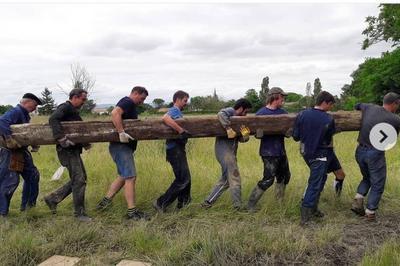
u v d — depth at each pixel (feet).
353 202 17.22
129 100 17.12
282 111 18.33
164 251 13.73
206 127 17.61
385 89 90.99
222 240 13.92
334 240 14.71
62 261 13.43
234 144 18.25
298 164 26.66
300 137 16.66
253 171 24.22
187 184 17.89
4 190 17.17
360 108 17.79
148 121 17.25
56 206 18.30
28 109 18.12
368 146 16.65
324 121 16.10
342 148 31.32
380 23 85.40
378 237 15.23
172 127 17.17
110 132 16.99
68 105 17.12
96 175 23.67
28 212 17.56
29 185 18.16
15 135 17.02
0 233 15.02
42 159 30.30
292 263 13.25
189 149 30.63
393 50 86.74
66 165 17.08
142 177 21.22
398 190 20.21
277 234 14.70
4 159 17.25
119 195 18.97
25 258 13.56
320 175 16.40
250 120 17.43
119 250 14.30
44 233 15.40
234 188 17.70
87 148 18.24
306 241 14.29
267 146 17.60
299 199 18.69
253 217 16.94
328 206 18.54
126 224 16.71
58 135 16.38
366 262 12.57
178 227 16.10
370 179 16.89
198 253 13.42
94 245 14.62
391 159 28.63
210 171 23.62
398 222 16.85
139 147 30.94
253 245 13.85
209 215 17.22
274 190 18.83
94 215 17.60
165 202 17.85
